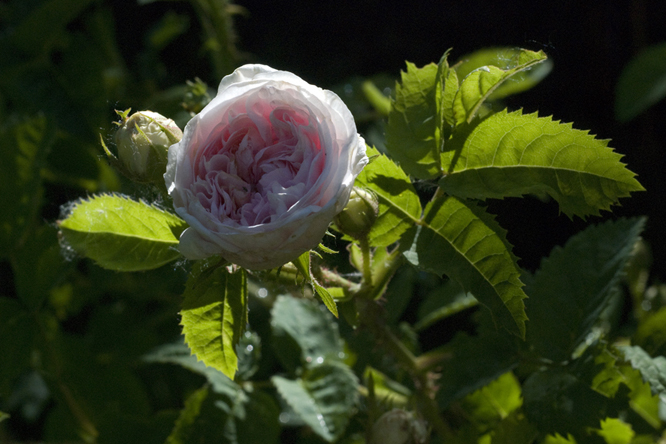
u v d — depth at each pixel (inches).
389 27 42.1
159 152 22.6
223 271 22.8
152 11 43.7
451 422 28.9
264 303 29.3
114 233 23.7
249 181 21.8
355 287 23.7
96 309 30.7
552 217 37.5
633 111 31.8
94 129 31.1
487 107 26.6
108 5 43.2
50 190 33.2
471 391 24.9
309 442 27.7
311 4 43.0
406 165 23.6
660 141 39.2
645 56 31.7
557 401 24.3
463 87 23.2
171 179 21.7
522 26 40.0
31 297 26.7
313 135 21.6
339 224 22.9
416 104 23.7
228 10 29.5
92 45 32.3
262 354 30.0
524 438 24.9
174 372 31.8
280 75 21.9
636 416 27.6
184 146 21.7
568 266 25.3
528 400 24.5
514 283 22.9
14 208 27.0
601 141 22.6
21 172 27.2
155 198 23.9
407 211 23.4
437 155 23.5
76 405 28.3
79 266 34.1
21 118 30.4
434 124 23.5
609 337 25.8
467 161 23.3
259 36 42.7
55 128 27.7
